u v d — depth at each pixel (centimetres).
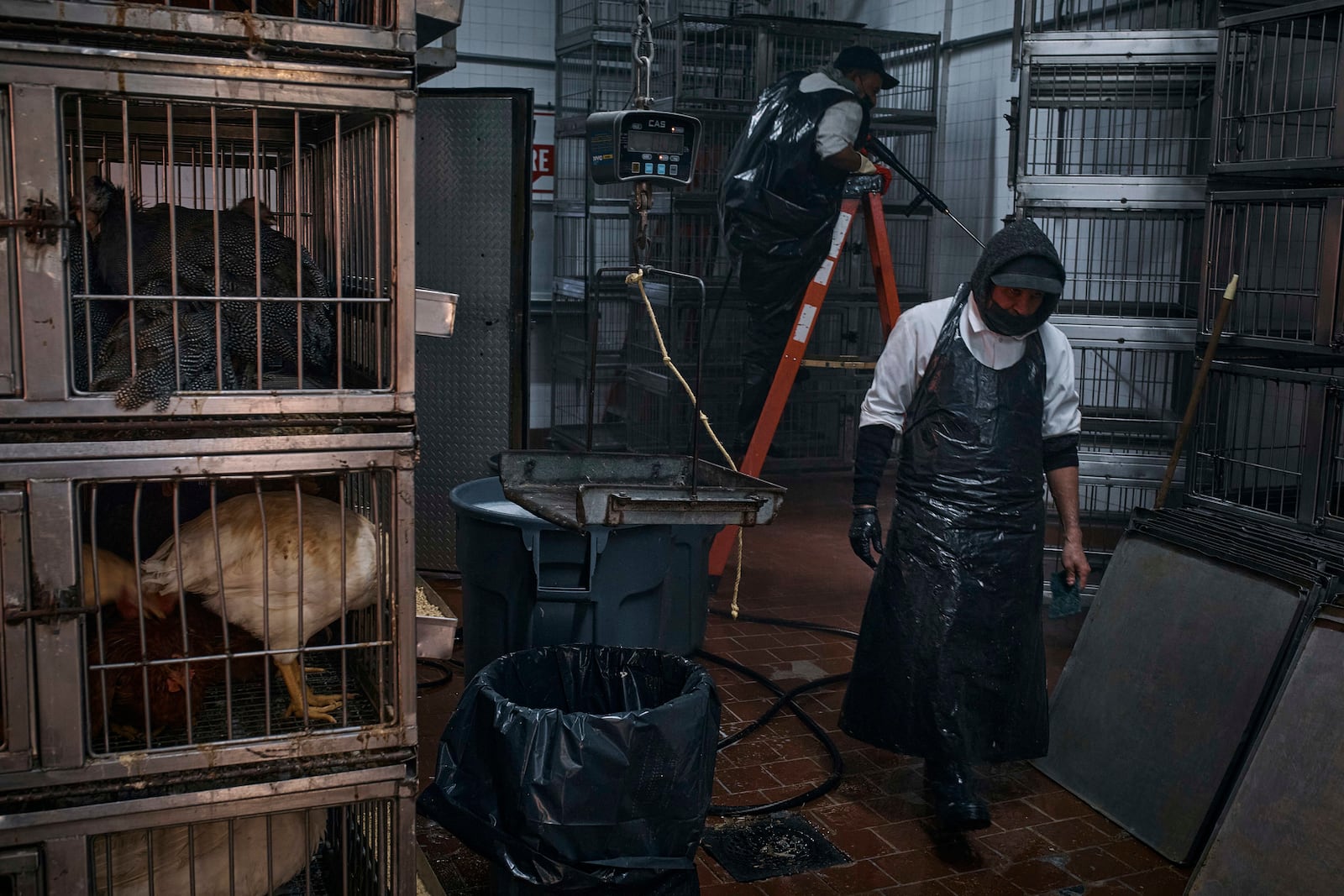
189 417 140
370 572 167
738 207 509
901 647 256
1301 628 239
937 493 254
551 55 734
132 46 132
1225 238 393
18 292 130
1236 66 330
